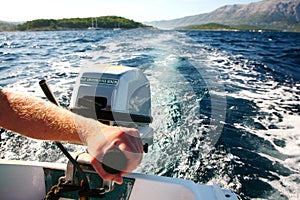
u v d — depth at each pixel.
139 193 1.27
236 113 5.25
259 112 5.35
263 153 3.74
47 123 0.55
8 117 0.57
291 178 3.23
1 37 44.81
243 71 9.74
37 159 3.29
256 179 3.18
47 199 0.80
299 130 4.53
